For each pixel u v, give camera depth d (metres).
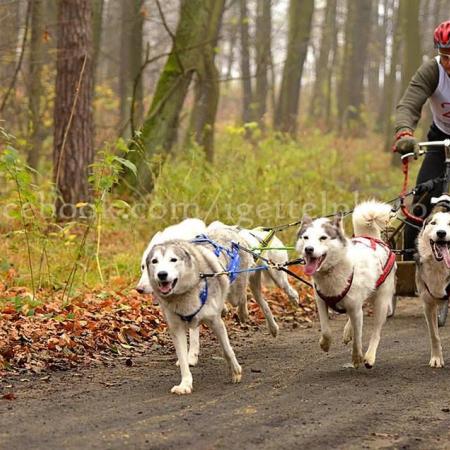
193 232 10.63
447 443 6.74
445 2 54.06
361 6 53.72
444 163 11.54
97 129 30.45
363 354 10.41
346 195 21.88
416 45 34.62
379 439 6.81
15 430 6.98
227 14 54.72
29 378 9.02
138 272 14.94
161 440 6.70
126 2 32.19
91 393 8.41
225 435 6.85
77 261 13.09
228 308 13.26
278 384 8.86
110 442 6.64
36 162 23.91
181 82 21.86
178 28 22.17
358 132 53.94
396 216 11.30
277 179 19.44
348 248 9.23
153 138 21.27
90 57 18.56
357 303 9.29
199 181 17.88
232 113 63.28
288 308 13.91
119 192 19.78
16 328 10.58
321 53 56.50
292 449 6.52
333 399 8.13
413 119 11.11
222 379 9.19
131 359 10.23
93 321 11.32
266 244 11.55
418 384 8.80
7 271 13.84
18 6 23.95
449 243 9.47
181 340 8.76
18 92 28.86
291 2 40.75
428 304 9.77
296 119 41.72
